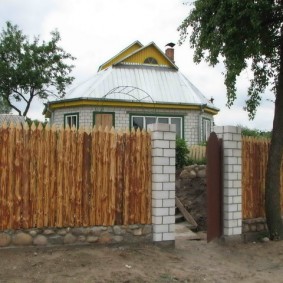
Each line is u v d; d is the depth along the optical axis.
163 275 6.35
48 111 21.73
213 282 6.34
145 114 19.62
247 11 8.12
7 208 6.54
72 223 6.99
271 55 9.59
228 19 8.42
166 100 20.17
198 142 19.61
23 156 6.66
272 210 8.93
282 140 8.91
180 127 20.06
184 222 10.66
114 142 7.37
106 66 24.55
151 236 7.60
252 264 7.41
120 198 7.39
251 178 9.05
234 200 8.57
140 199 7.55
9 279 5.57
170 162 7.68
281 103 8.93
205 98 22.47
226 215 8.50
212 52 8.70
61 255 6.48
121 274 6.05
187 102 20.12
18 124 6.66
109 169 7.31
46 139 6.84
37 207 6.74
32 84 23.20
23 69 22.77
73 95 19.91
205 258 7.56
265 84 9.95
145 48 23.12
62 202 6.92
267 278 6.64
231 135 8.59
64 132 6.98
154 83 21.30
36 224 6.73
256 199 9.12
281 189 9.67
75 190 7.02
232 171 8.56
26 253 6.48
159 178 7.57
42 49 23.23
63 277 5.75
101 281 5.75
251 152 9.09
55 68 23.80
